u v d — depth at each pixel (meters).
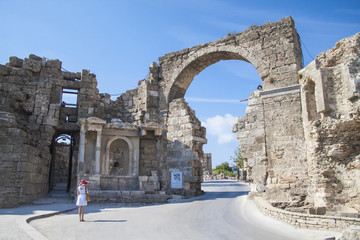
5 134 19.00
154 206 19.70
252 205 19.16
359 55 17.83
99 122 25.23
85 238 9.26
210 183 47.44
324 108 18.25
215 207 18.47
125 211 16.84
